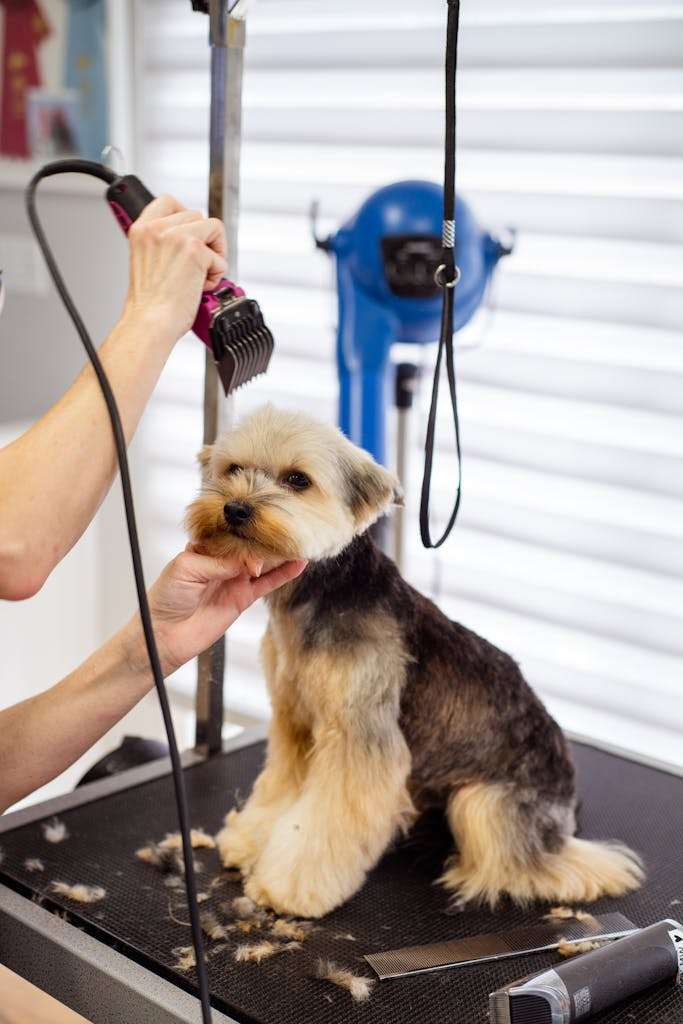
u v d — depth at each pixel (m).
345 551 1.22
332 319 2.56
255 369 1.06
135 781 1.50
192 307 0.95
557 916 1.18
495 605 2.50
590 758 1.63
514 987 0.96
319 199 2.54
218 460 1.22
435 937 1.14
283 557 1.09
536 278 2.30
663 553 2.27
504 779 1.26
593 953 1.02
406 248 1.70
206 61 2.60
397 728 1.22
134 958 1.10
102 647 1.06
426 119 2.36
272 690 1.31
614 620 2.36
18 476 0.84
